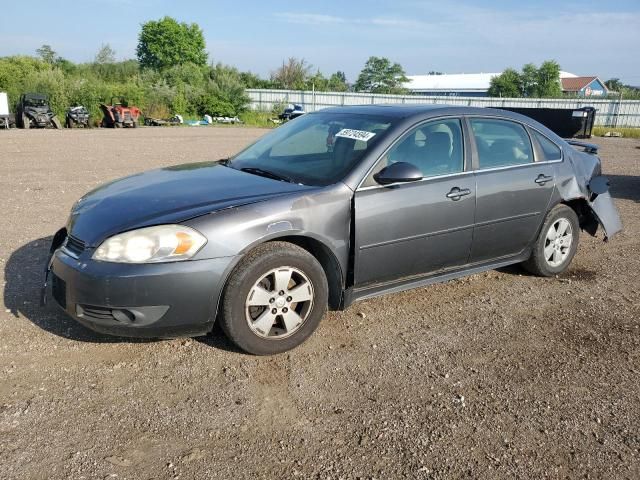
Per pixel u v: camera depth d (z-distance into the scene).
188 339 3.81
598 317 4.53
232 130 28.62
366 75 70.62
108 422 2.91
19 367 3.38
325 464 2.68
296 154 4.39
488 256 4.75
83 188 9.23
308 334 3.74
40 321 3.97
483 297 4.86
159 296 3.21
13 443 2.72
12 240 5.92
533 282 5.27
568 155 5.31
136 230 3.24
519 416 3.13
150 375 3.36
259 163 4.45
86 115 29.48
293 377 3.42
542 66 65.50
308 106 46.53
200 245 3.27
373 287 4.09
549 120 15.97
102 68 49.50
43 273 4.90
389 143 4.04
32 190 8.90
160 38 62.69
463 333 4.14
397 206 3.96
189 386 3.27
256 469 2.62
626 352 3.95
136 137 21.42
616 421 3.13
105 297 3.18
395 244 4.01
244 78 57.94
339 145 4.20
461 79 85.25
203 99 38.94
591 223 5.75
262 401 3.16
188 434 2.85
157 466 2.61
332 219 3.71
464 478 2.63
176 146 17.61
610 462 2.79
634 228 7.48
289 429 2.93
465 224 4.39
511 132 4.90
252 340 3.52
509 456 2.80
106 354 3.58
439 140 4.35
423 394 3.31
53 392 3.15
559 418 3.13
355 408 3.14
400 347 3.88
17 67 34.97
